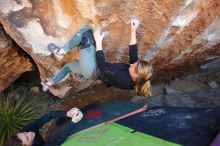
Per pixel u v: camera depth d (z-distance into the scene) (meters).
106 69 3.24
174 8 3.52
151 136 2.68
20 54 4.27
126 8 3.39
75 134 3.19
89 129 3.23
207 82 5.43
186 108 3.19
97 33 3.39
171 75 5.36
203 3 3.57
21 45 3.63
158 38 3.93
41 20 3.41
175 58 4.58
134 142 2.64
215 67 5.38
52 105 5.08
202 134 2.58
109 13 3.39
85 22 3.42
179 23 3.76
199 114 2.94
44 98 5.21
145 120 3.10
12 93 5.13
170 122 2.93
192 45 4.31
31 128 3.30
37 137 3.30
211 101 4.64
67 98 5.09
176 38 4.05
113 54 4.02
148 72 3.10
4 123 4.71
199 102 4.67
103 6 3.30
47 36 3.50
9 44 4.04
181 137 2.57
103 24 3.48
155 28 3.75
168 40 4.05
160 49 4.21
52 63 3.78
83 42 3.39
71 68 3.77
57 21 3.42
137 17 3.52
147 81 3.17
